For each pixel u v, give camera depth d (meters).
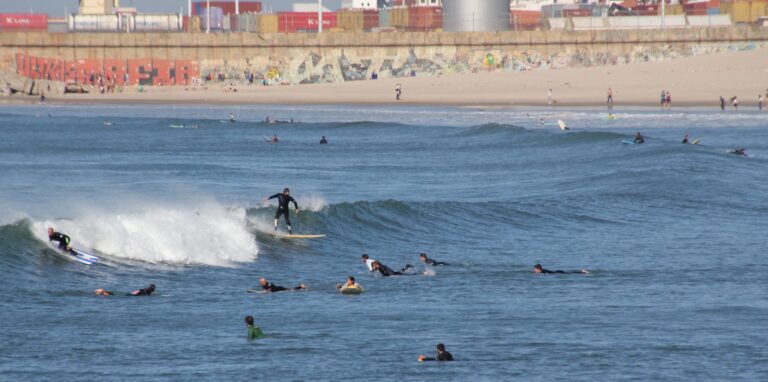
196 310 106.88
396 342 92.81
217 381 79.88
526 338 94.12
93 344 91.31
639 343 91.94
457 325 100.12
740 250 146.38
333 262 138.50
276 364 85.00
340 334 96.06
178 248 134.50
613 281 124.00
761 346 90.88
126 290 116.25
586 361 86.19
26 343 91.31
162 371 82.81
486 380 80.69
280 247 144.75
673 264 135.62
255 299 113.56
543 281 124.25
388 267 134.12
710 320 101.81
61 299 110.00
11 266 119.44
